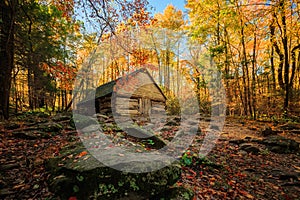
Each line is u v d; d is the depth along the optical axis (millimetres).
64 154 2867
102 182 2094
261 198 2730
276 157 4629
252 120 11109
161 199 2256
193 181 2990
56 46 8375
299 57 11984
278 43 13305
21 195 2113
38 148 3785
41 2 7289
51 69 6652
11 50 6348
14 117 7078
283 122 9781
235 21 10836
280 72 12312
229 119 11320
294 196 2840
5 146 3744
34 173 2598
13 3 5879
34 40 7301
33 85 9383
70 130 5492
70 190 2037
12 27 6215
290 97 11430
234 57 15648
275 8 6926
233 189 2922
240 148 5207
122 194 2121
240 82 15047
